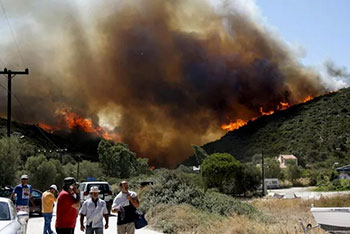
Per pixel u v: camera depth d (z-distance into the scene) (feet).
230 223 54.65
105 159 325.62
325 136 388.57
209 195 80.94
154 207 73.15
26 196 50.83
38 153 236.63
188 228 57.98
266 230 49.67
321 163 350.64
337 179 241.55
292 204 100.63
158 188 80.84
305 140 390.42
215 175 192.03
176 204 74.59
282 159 357.41
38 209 79.15
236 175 195.11
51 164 206.08
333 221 36.37
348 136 377.30
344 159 348.18
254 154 397.80
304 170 329.11
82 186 92.89
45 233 49.52
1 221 31.86
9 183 126.31
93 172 295.48
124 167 324.19
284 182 317.63
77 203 36.11
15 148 129.70
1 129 263.90
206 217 63.00
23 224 36.11
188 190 78.48
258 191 212.02
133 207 36.19
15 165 128.88
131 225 35.88
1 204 34.32
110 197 88.84
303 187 289.12
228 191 194.90
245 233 50.11
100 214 34.86
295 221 61.11
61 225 35.58
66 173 238.68
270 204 105.70
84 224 37.91
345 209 35.99
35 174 203.00
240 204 77.56
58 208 35.81
